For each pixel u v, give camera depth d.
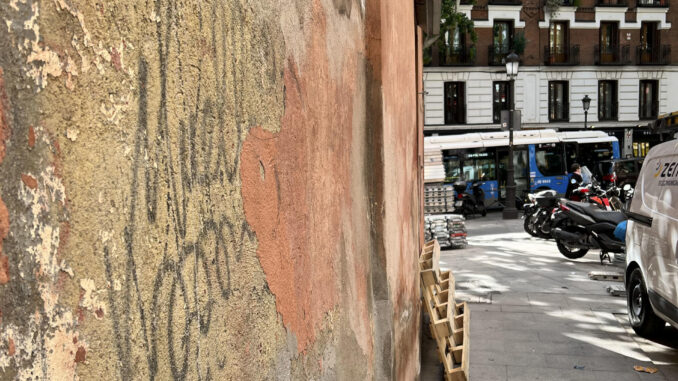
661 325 5.85
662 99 33.12
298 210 1.69
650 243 5.62
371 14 2.84
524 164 21.83
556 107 32.75
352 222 2.47
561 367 5.29
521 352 5.70
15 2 0.66
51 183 0.70
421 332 5.45
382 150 2.86
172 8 0.98
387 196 2.98
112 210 0.80
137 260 0.86
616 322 6.67
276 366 1.47
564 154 21.83
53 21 0.71
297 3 1.72
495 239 13.76
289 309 1.58
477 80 31.69
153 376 0.89
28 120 0.67
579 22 32.41
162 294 0.92
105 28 0.80
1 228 0.64
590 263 10.25
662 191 5.54
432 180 15.89
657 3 32.66
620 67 32.66
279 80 1.54
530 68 32.06
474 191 20.62
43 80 0.69
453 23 25.72
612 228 9.84
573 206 10.38
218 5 1.17
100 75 0.79
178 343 0.96
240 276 1.24
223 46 1.19
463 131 31.78
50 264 0.69
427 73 31.28
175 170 0.98
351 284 2.40
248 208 1.30
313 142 1.88
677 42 32.97
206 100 1.10
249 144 1.32
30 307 0.66
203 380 1.05
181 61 1.01
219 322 1.13
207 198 1.09
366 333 2.64
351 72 2.51
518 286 8.55
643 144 33.22
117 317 0.81
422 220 7.80
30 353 0.66
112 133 0.81
